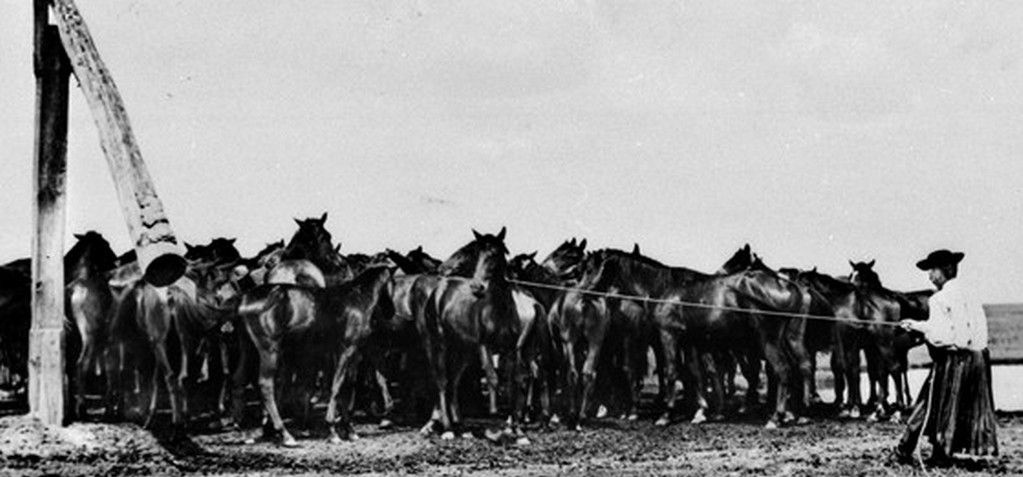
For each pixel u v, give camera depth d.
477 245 19.92
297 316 19.00
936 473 14.16
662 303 22.78
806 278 24.62
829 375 36.25
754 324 22.42
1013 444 17.53
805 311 22.67
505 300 20.12
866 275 24.38
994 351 38.00
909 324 14.83
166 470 15.06
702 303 22.91
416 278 21.56
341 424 19.84
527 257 23.36
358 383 23.91
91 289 18.17
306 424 20.55
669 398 22.47
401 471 15.57
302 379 20.62
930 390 14.70
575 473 15.08
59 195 16.42
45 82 16.59
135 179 15.77
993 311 39.47
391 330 21.78
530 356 21.38
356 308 19.59
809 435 20.20
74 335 18.72
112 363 19.11
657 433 20.69
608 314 22.25
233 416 20.22
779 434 20.45
